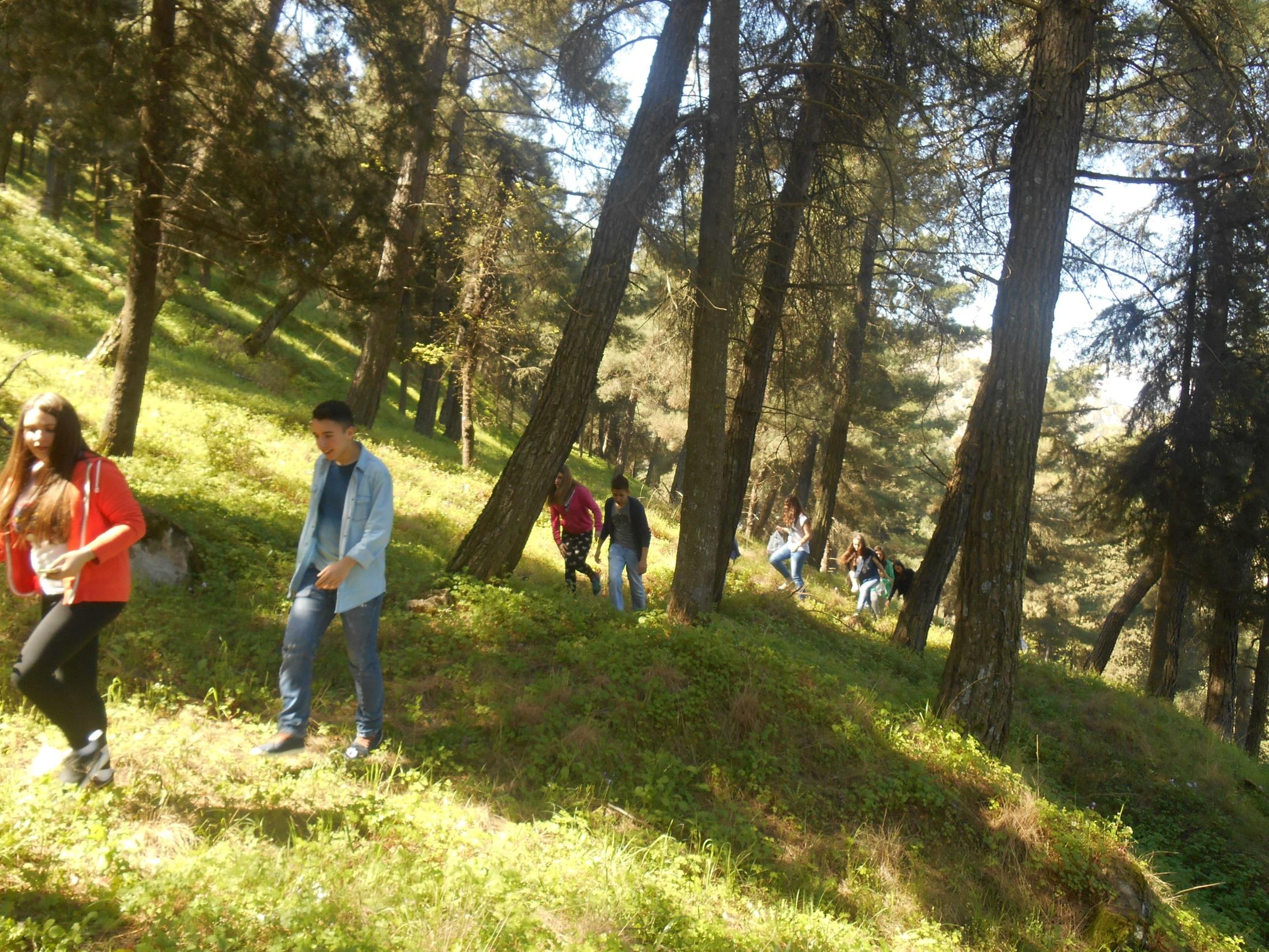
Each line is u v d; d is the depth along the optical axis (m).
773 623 11.70
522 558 10.81
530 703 6.06
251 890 3.09
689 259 9.55
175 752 4.29
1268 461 16.12
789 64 9.27
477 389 20.83
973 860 5.84
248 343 20.89
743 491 11.33
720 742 6.23
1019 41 10.89
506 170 20.19
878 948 4.51
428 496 13.59
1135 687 15.98
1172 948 5.74
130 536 3.68
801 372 12.09
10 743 4.06
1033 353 7.82
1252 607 16.81
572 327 8.70
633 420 40.38
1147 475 17.03
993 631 7.60
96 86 8.46
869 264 16.59
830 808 5.92
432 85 11.39
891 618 15.69
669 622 7.75
